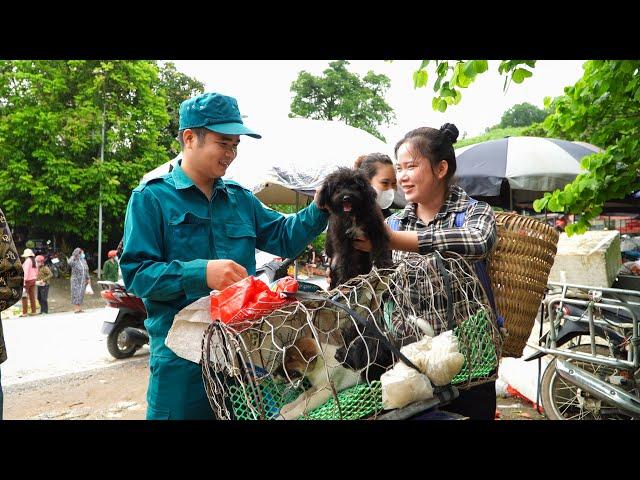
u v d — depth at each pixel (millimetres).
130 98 21391
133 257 2189
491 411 2264
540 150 7527
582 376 3742
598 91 3531
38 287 13367
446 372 1697
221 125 2254
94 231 21047
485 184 7379
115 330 7605
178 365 2205
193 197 2377
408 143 2416
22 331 10312
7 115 19172
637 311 3416
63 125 19469
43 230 23141
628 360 3402
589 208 4027
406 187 2445
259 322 1765
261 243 2697
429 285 2035
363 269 2568
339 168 2674
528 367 5070
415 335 1888
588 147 8266
